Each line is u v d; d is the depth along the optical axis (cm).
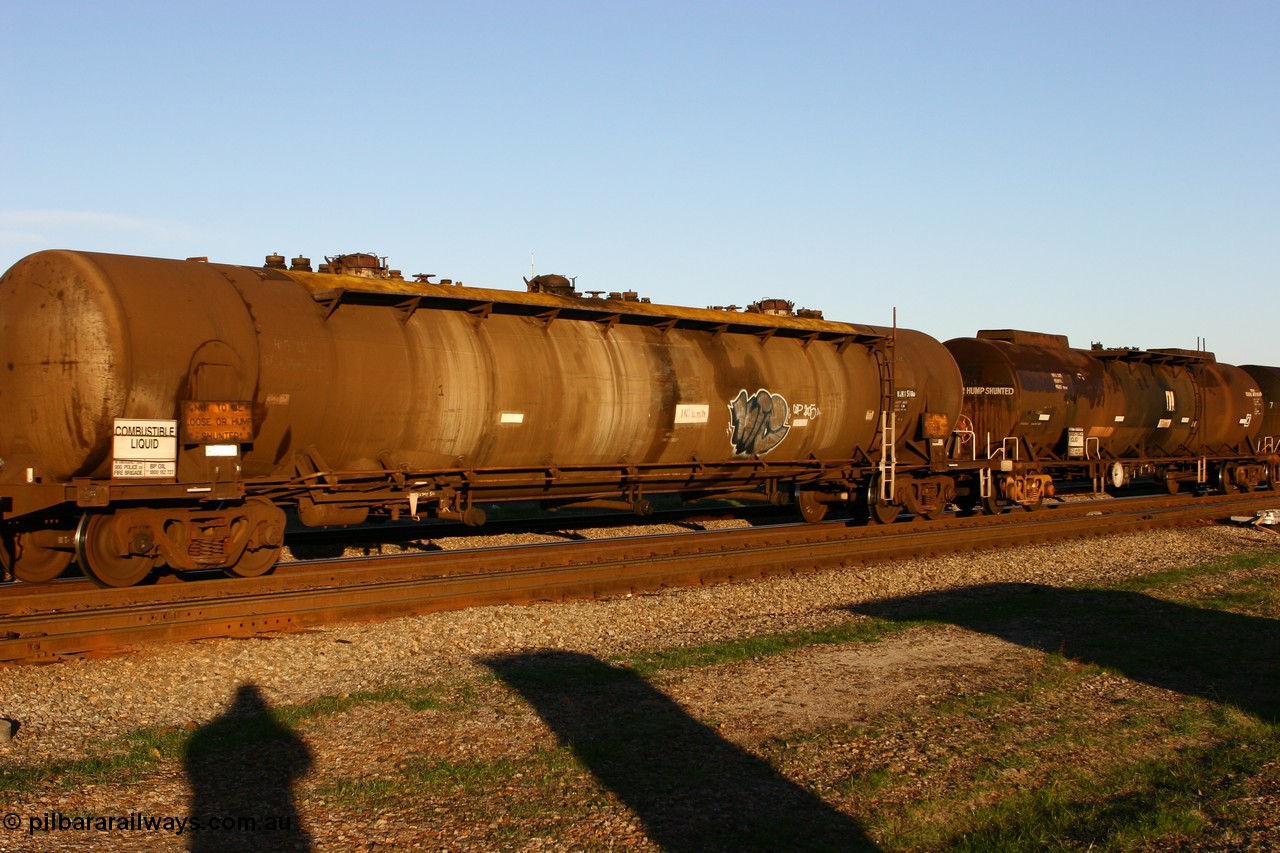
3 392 1225
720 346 1905
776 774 714
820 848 598
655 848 594
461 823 622
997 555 1778
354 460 1450
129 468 1196
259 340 1310
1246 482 3262
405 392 1459
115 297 1198
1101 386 2688
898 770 723
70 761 726
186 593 1208
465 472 1558
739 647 1082
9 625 1012
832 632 1165
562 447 1672
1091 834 615
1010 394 2423
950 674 989
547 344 1659
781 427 1962
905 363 2208
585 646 1108
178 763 721
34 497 1182
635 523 2169
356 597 1212
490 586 1320
